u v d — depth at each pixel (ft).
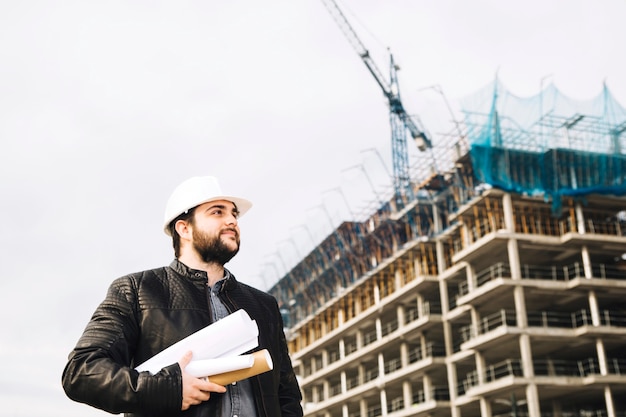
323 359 289.53
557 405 203.62
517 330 187.93
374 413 271.49
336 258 279.90
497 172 204.03
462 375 234.17
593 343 197.98
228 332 11.27
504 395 195.11
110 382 10.65
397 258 241.35
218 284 12.84
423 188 237.86
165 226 13.33
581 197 211.82
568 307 212.84
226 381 11.10
